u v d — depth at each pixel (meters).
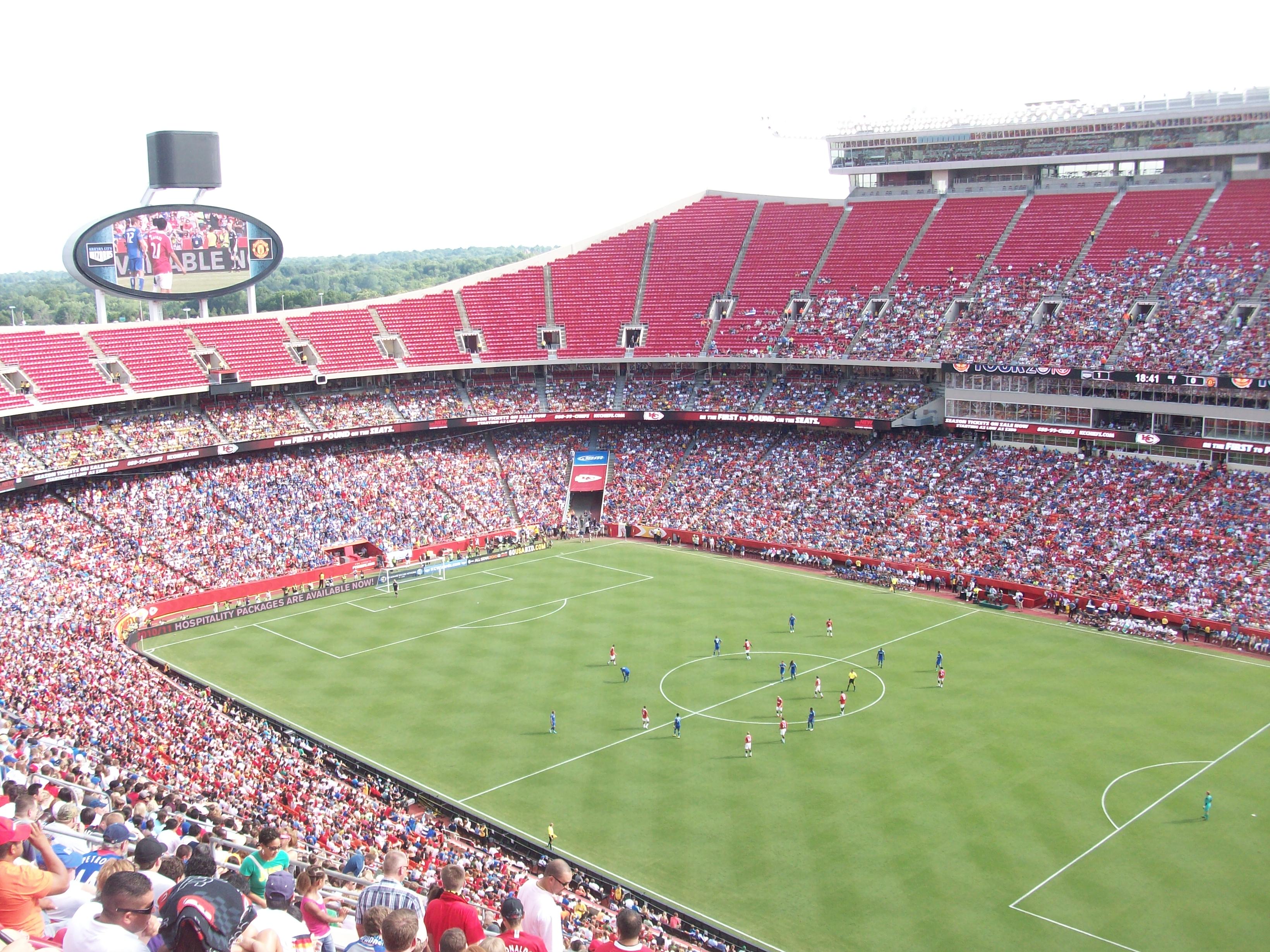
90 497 99.50
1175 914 47.88
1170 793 58.97
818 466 117.44
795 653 82.00
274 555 102.75
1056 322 107.75
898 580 99.06
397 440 123.69
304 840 48.03
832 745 65.81
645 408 126.00
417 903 17.39
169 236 108.81
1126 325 103.81
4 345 99.69
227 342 114.19
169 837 25.48
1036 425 106.00
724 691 74.81
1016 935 46.50
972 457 109.69
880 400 116.56
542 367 132.75
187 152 107.50
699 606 94.31
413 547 110.69
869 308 121.19
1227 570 87.75
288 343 118.50
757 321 126.94
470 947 13.23
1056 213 120.06
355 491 114.19
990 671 77.62
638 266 139.88
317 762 65.06
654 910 48.81
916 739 66.38
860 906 48.81
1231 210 109.88
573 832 56.06
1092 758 63.34
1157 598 87.88
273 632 89.69
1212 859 52.38
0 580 86.56
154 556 96.88
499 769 63.72
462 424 123.06
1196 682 75.25
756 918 48.00
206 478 107.38
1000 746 65.19
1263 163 112.75
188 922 12.60
